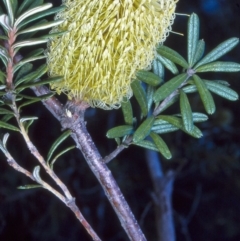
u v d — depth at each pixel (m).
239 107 1.00
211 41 1.01
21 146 0.87
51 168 0.39
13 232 0.93
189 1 1.00
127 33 0.35
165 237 0.63
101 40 0.36
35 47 0.66
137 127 0.42
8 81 0.37
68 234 0.96
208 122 0.93
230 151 0.97
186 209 1.05
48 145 0.88
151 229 0.96
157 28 0.36
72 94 0.38
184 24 0.91
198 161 0.96
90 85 0.37
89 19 0.36
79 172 0.92
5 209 0.91
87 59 0.36
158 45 0.38
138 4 0.35
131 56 0.36
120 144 0.41
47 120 0.87
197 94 0.82
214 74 0.97
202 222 1.06
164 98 0.41
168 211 0.64
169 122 0.41
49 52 0.38
